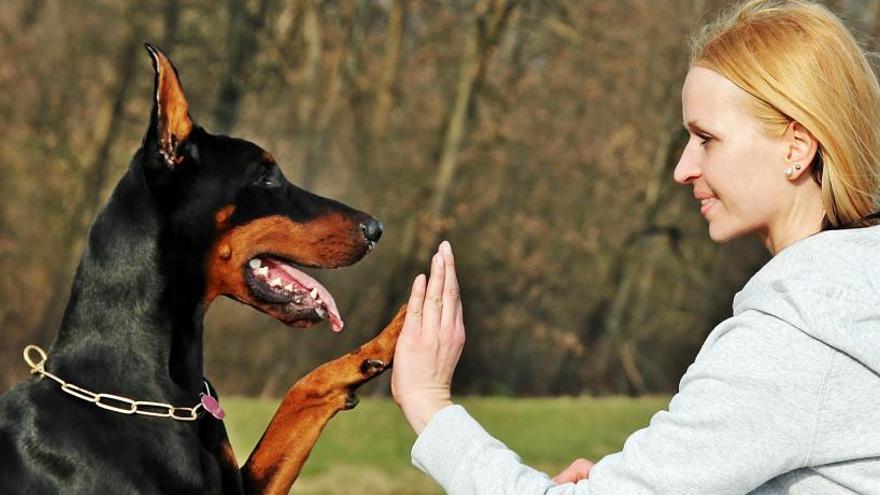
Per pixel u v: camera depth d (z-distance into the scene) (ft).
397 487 28.50
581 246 74.13
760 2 8.20
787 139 7.73
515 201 73.77
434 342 8.34
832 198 7.69
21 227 67.10
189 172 11.73
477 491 7.76
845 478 7.14
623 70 70.79
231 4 65.10
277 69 67.00
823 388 7.01
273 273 12.66
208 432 11.64
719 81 7.84
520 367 79.36
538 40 71.05
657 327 80.12
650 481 7.25
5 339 67.10
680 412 7.29
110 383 11.03
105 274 11.34
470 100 69.97
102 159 66.80
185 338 11.59
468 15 69.41
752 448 7.07
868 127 7.67
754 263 77.46
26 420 10.89
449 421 8.05
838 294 7.08
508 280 75.20
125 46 65.92
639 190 73.87
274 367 70.33
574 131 72.69
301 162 68.74
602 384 80.59
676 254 75.36
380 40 70.69
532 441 36.24
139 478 10.66
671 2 70.38
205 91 65.36
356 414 38.04
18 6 66.95
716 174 7.91
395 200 71.15
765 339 7.16
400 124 71.10
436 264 8.38
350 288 71.67
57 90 67.26
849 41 7.72
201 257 11.77
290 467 11.73
